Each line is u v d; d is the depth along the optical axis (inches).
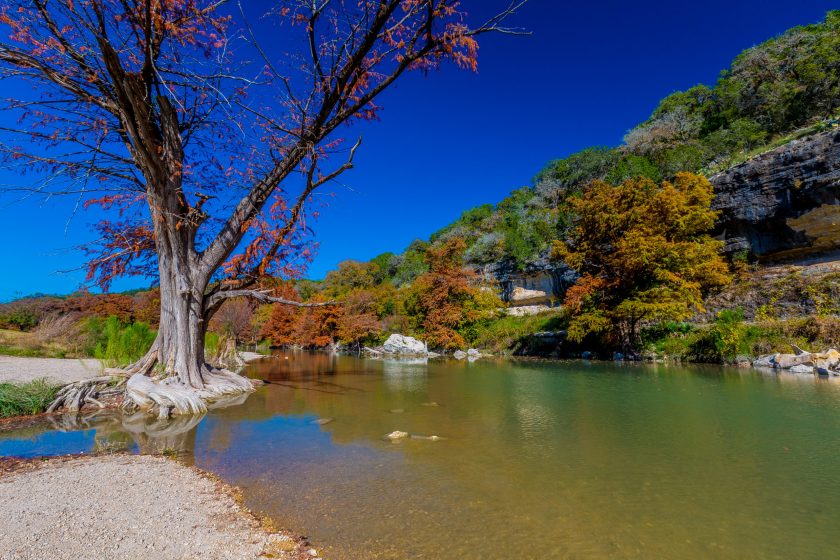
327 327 1795.0
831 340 660.1
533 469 235.1
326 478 222.4
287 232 505.4
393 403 453.4
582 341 1038.4
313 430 333.4
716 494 197.8
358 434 318.7
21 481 206.2
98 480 210.1
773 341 712.4
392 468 238.7
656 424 337.7
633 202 955.3
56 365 779.4
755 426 322.3
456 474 227.8
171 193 481.7
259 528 160.7
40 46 391.2
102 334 978.7
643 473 227.0
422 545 149.7
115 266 528.1
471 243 2438.5
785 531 161.0
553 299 1454.2
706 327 861.2
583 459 252.4
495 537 156.4
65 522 157.2
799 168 902.4
